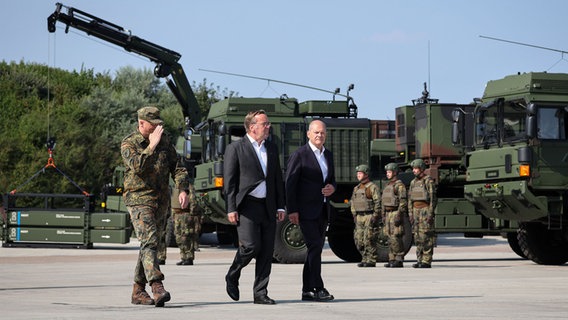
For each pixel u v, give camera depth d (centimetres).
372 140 2173
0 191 4688
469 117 1925
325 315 762
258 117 891
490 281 1262
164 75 2884
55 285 1201
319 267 934
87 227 2477
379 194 1719
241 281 1284
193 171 2334
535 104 1620
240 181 886
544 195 1664
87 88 6819
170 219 2591
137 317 739
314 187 934
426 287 1143
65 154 4891
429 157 2019
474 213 1961
